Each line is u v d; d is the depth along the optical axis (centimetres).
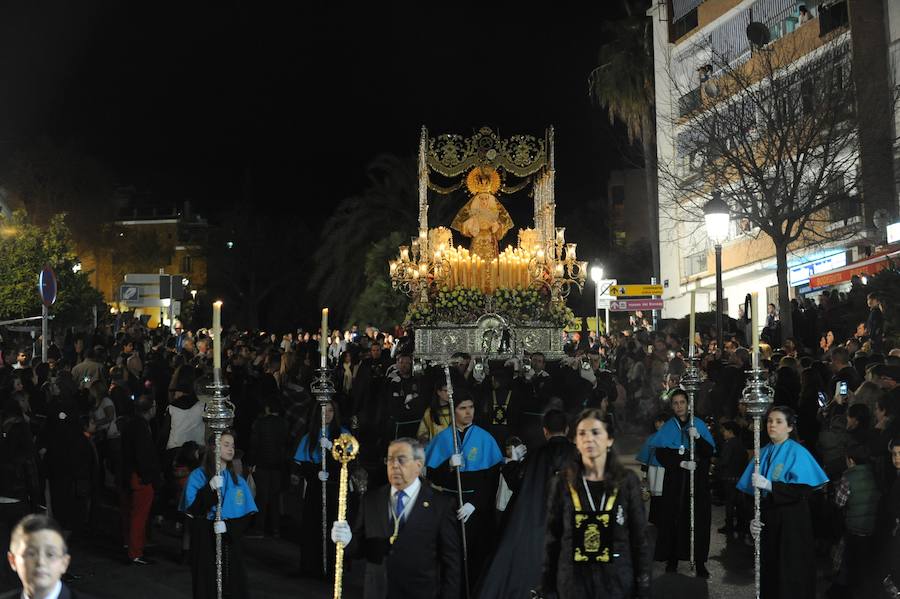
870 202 2700
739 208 2514
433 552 679
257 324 7888
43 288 1806
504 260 2509
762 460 907
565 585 607
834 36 2748
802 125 2381
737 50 3650
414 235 4619
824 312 2294
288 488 1719
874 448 980
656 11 4075
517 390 1334
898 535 843
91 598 479
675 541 1106
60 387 1503
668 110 3941
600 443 618
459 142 2573
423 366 2189
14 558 466
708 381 1625
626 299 2923
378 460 1391
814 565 887
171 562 1216
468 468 942
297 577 1116
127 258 7288
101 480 1647
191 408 1422
